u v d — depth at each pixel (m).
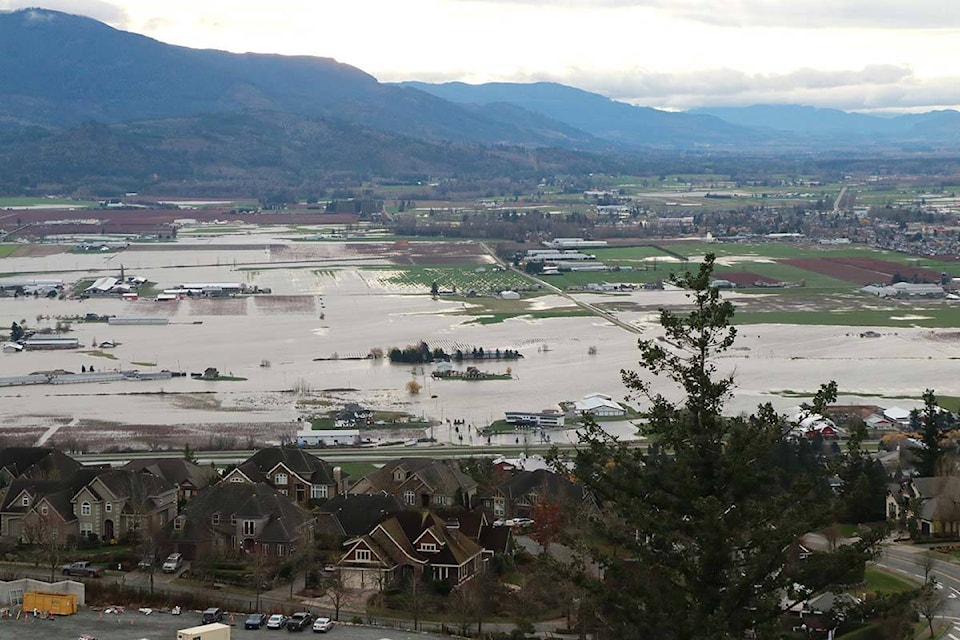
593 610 117.50
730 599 97.69
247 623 170.12
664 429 103.38
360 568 194.75
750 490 101.00
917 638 168.62
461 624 177.75
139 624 169.75
